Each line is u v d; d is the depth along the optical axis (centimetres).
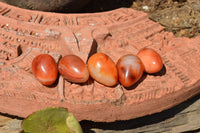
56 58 86
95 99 82
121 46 92
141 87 84
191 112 98
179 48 91
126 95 83
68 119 78
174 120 97
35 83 83
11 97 82
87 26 91
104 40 91
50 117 78
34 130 79
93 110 82
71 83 83
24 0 94
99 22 95
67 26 92
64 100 81
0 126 91
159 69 84
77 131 78
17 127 91
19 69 85
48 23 92
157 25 96
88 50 87
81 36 89
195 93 89
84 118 83
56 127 80
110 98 82
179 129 99
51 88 83
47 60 82
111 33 93
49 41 90
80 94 82
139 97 83
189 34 104
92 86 82
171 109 96
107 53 90
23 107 83
